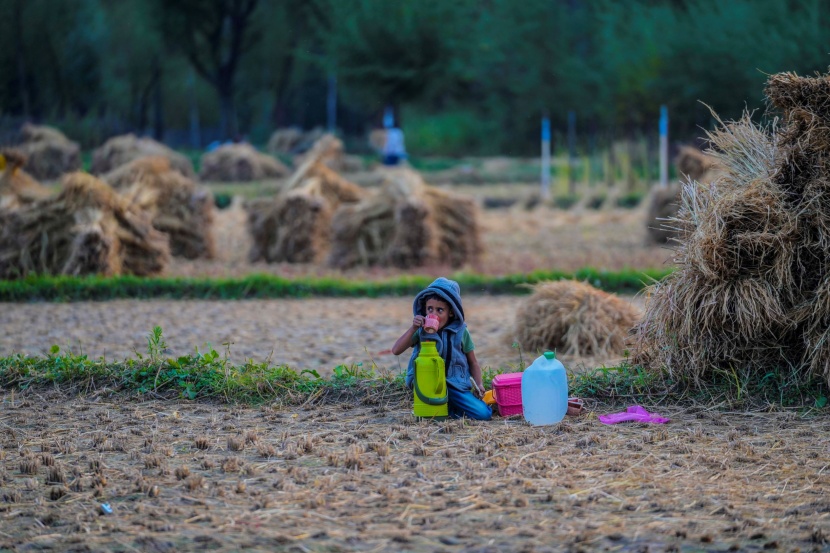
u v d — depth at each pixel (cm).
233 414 808
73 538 509
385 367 1025
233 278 1708
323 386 866
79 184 1761
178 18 5566
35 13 5512
